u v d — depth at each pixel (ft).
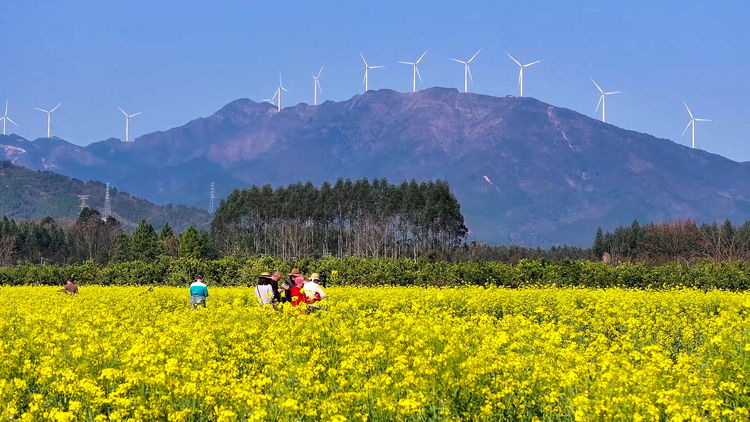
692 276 161.58
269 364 52.44
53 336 59.82
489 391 44.45
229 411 40.22
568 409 43.45
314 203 496.23
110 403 44.62
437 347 53.52
